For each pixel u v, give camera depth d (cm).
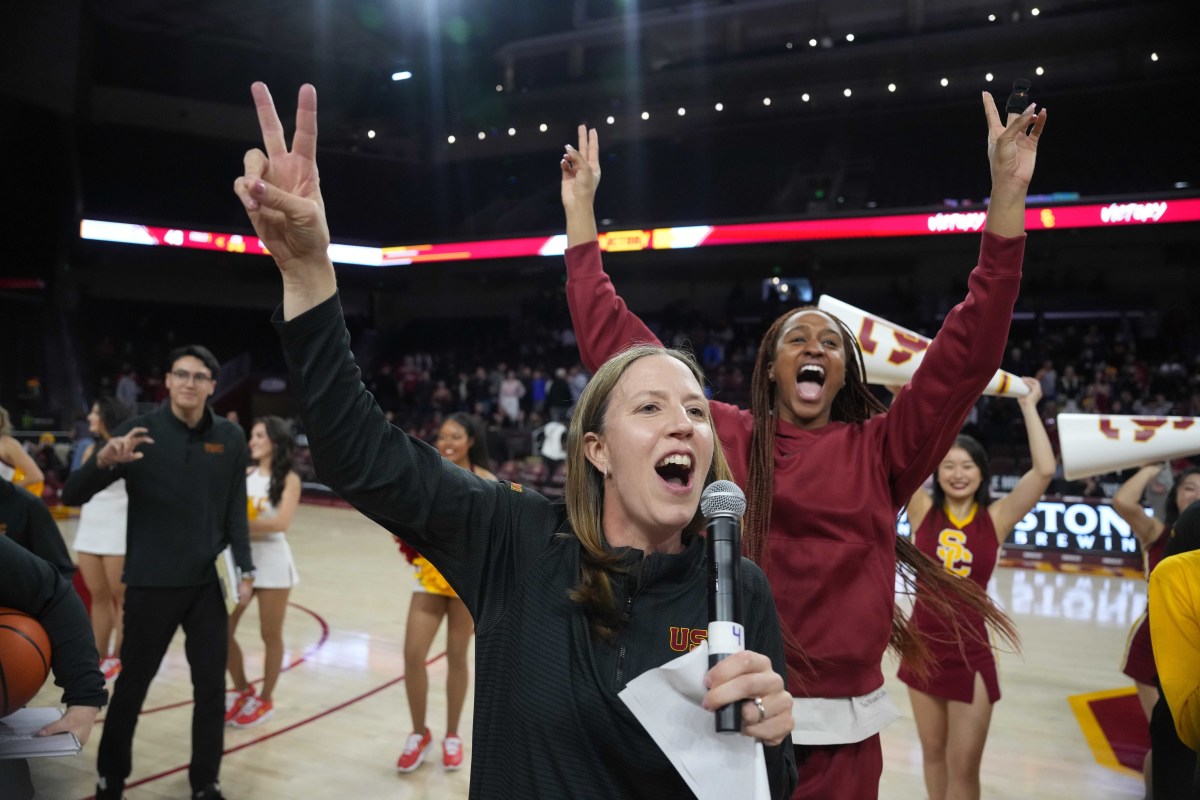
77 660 214
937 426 198
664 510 131
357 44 2184
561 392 1600
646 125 2191
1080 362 1655
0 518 270
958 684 321
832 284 2056
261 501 459
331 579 841
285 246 124
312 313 125
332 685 530
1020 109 187
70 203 1972
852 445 208
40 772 396
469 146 2306
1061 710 507
